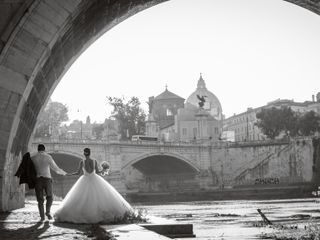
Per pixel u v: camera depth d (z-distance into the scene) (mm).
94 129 161000
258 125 132625
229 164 111875
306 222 27547
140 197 98438
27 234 9266
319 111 170000
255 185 100562
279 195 93688
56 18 12914
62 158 89375
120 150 95375
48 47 13125
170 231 11734
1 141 13523
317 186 94688
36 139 81312
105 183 12469
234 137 185750
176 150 106312
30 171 12703
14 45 12742
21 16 12688
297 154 105375
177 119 146625
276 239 16547
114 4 16688
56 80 18688
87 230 9992
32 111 17016
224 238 17297
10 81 12938
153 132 139000
